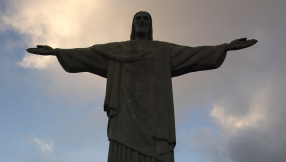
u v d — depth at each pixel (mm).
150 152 19047
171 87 21609
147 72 21781
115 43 23422
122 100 20719
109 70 22078
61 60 22922
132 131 19562
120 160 18750
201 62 22422
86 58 22641
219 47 22672
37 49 22766
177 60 22656
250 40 22734
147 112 20297
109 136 19578
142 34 24297
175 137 19859
